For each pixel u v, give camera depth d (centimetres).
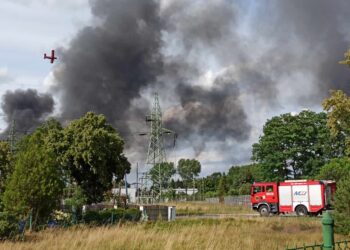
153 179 7688
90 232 1964
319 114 7369
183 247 1582
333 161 6272
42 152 2934
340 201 1980
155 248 1577
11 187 2819
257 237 1888
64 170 4122
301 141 7244
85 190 4138
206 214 5197
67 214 3406
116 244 1645
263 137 7369
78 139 4084
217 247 1492
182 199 11569
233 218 3869
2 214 2133
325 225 704
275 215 4616
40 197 2806
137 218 3831
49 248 1644
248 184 10688
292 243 1672
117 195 5834
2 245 1723
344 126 3259
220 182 12000
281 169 7269
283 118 7381
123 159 4394
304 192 4541
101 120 4231
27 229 2497
